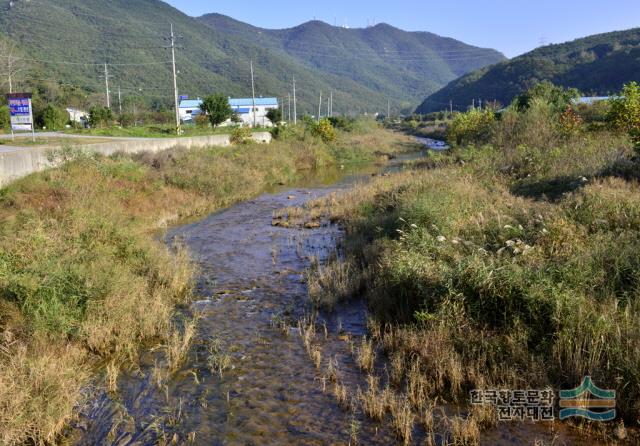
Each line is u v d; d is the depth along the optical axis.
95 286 8.24
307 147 40.16
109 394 6.41
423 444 5.23
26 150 17.48
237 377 6.80
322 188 26.36
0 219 12.19
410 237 10.20
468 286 7.46
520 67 138.50
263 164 29.89
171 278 10.38
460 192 13.89
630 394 5.32
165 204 18.69
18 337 7.25
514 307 7.03
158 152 25.02
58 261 8.64
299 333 8.14
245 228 16.58
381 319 8.25
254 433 5.57
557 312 6.39
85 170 18.17
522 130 25.69
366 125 72.56
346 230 15.39
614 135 20.06
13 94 19.47
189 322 8.66
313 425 5.68
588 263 7.61
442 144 61.78
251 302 9.66
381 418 5.72
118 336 7.78
